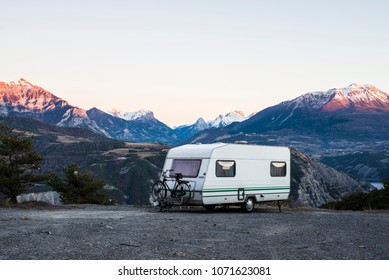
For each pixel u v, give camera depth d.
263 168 23.14
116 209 22.31
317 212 23.77
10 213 18.16
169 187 21.06
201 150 21.02
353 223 17.00
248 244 11.57
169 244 11.17
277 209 25.52
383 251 11.12
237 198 21.70
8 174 29.92
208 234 13.02
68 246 10.47
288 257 10.16
